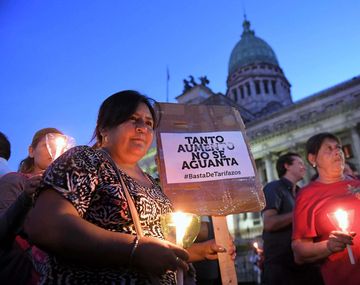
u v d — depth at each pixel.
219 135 3.84
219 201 3.38
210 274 4.87
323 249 3.58
